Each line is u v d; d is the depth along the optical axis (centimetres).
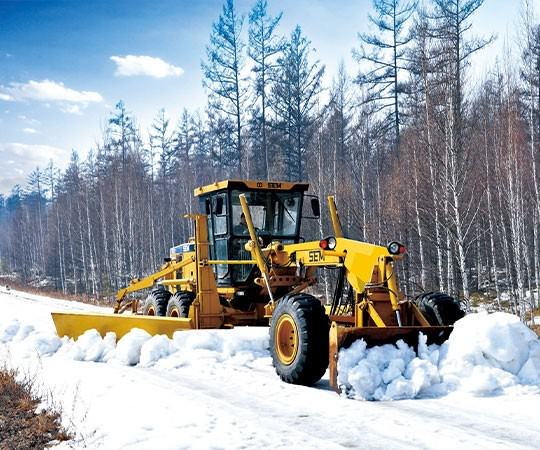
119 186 4656
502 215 2297
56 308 2262
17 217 9300
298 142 3916
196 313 980
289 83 3975
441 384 625
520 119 2497
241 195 944
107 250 4644
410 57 3384
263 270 905
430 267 2472
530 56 2481
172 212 4812
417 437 487
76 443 507
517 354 633
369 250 718
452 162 1728
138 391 679
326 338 683
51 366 869
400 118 3569
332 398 626
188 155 5566
